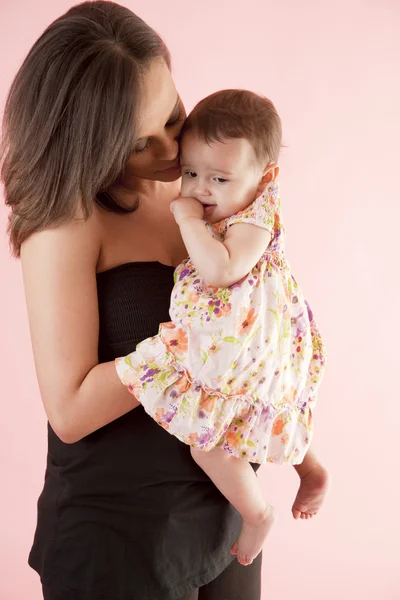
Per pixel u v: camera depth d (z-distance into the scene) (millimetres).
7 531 2879
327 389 2922
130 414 1366
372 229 2883
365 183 2865
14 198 1325
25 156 1288
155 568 1354
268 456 1413
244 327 1312
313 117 2822
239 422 1350
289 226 2850
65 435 1301
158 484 1368
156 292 1393
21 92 1302
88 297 1311
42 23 2732
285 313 1395
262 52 2795
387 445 2965
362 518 2967
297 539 2938
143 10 2746
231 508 1452
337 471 2951
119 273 1380
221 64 2789
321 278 2885
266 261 1369
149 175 1418
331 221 2863
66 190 1268
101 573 1359
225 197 1370
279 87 2805
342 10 2795
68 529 1391
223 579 1555
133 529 1358
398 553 2971
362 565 2963
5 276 2803
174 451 1375
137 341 1365
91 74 1241
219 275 1280
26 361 2844
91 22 1278
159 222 1501
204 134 1356
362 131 2846
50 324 1283
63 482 1412
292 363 1430
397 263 2904
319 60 2807
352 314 2910
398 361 2949
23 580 2881
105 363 1300
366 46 2814
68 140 1258
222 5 2768
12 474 2875
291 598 2938
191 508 1393
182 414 1283
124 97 1243
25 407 2861
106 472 1368
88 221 1326
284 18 2785
